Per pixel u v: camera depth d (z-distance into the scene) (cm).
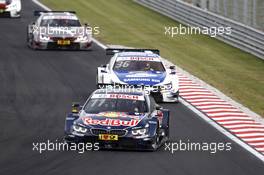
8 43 10706
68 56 9788
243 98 7875
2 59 9412
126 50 7931
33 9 14112
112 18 13350
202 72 9244
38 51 10106
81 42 10238
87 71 8825
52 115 6525
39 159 4966
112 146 5269
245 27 10925
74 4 14762
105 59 9694
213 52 10806
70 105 6988
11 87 7762
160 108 5638
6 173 4591
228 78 9012
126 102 5581
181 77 8700
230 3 12506
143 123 5309
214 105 7269
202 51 10831
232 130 6269
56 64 9188
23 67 8919
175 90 7250
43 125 6116
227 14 12294
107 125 5256
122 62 7469
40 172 4634
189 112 6900
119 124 5272
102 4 14900
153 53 7762
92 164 4853
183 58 10194
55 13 10706
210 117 6744
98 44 10888
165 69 7450
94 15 13575
